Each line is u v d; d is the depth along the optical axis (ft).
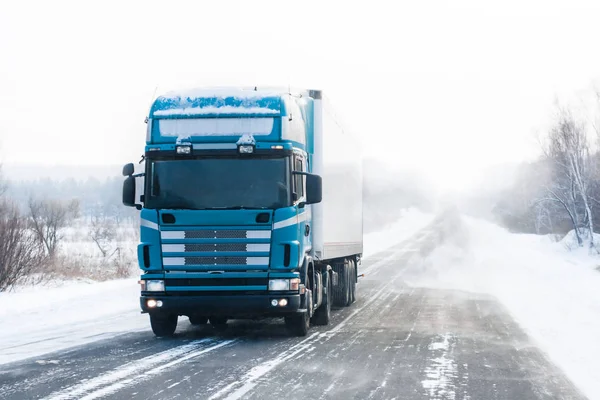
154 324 41.96
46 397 25.08
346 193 58.65
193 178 39.37
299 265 39.60
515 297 68.85
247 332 44.62
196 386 27.04
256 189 39.11
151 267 39.11
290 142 40.01
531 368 31.40
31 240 77.25
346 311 58.18
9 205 76.64
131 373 29.86
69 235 184.24
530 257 128.98
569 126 136.05
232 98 40.42
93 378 28.71
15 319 51.60
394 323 49.32
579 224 145.18
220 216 38.78
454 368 31.24
